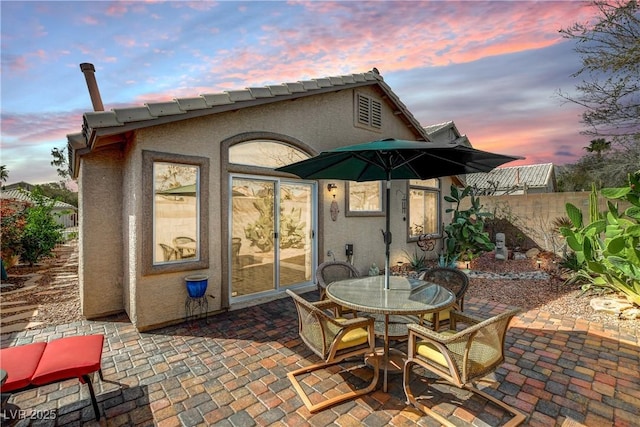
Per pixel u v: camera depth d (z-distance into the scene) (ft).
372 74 27.22
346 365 12.79
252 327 16.79
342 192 26.23
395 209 31.40
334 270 17.24
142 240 16.02
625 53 23.43
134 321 16.30
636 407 9.95
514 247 38.55
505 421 9.33
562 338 15.06
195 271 17.93
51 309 19.95
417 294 12.59
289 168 15.61
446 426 9.13
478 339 9.04
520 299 21.25
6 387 8.34
